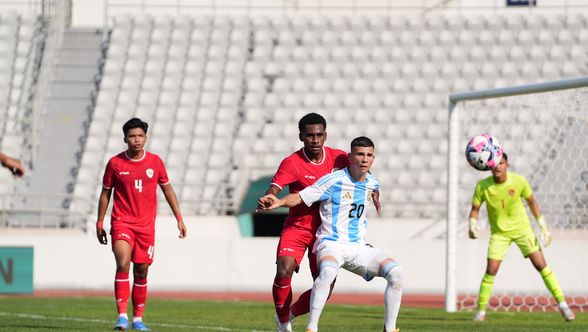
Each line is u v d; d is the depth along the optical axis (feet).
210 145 304.50
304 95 319.47
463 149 255.50
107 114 310.86
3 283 224.12
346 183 89.20
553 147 268.41
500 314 157.79
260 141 305.53
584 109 187.73
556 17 336.70
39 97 310.65
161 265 243.19
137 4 346.95
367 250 90.33
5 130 305.12
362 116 312.71
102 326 119.85
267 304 184.75
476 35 333.62
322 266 87.61
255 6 347.77
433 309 170.71
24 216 277.44
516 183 144.15
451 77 322.34
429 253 237.25
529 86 159.63
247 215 293.02
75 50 333.42
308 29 338.75
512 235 144.25
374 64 327.47
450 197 168.04
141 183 112.06
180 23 339.57
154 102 316.81
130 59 328.49
